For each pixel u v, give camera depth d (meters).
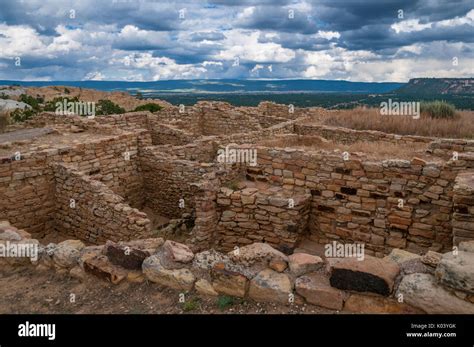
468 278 4.72
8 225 8.70
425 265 5.47
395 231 10.62
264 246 6.45
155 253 6.74
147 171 17.47
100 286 6.48
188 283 6.09
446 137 19.05
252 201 11.45
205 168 15.51
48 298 6.25
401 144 16.86
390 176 10.51
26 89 66.88
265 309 5.54
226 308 5.62
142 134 17.83
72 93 71.12
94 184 12.61
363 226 11.04
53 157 13.89
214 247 11.97
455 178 9.12
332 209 11.45
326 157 11.32
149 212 17.56
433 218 10.06
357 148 14.16
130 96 70.50
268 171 12.41
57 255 7.07
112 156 16.28
